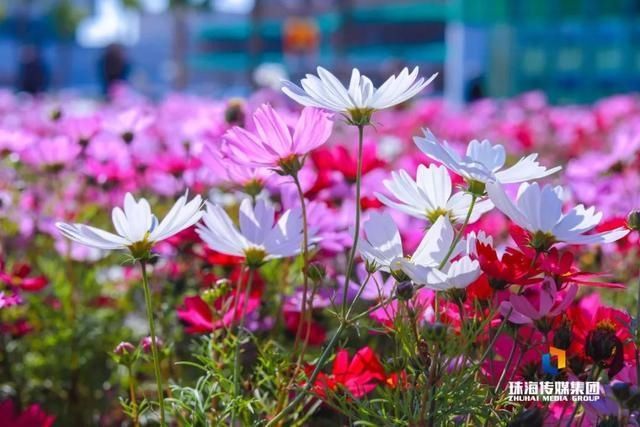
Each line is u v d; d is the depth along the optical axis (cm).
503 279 134
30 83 1575
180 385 189
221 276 234
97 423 257
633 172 336
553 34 1082
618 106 745
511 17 1105
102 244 137
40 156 319
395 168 413
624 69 1041
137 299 309
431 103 789
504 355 154
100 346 272
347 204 243
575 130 605
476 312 139
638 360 144
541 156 580
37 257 323
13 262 303
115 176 318
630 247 244
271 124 146
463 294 134
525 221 132
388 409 154
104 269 325
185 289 252
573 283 141
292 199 217
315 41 2523
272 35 3092
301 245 151
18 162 356
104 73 1528
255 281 204
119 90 777
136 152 344
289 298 220
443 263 134
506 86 1111
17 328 243
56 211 347
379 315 164
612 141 568
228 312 185
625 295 249
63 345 265
